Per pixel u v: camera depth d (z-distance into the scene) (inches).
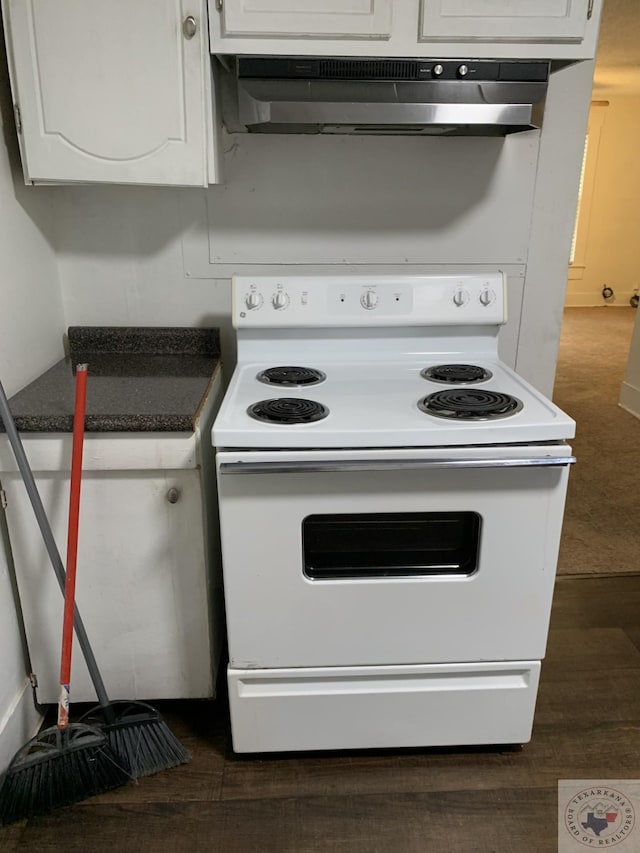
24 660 64.6
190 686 65.9
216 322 79.2
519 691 60.9
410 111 60.8
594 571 93.9
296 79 59.7
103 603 62.6
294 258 77.6
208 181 62.6
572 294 285.7
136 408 58.1
